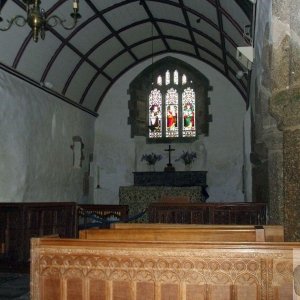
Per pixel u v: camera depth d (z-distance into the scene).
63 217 9.24
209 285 3.00
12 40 10.41
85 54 13.81
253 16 7.26
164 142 17.44
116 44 14.76
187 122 17.45
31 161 11.85
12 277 7.65
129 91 17.69
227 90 17.12
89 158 16.94
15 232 8.34
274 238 3.84
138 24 13.96
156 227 4.13
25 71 11.58
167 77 17.70
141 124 17.70
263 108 5.99
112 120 17.73
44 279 3.20
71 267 3.17
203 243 3.04
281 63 3.90
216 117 17.12
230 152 16.84
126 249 3.10
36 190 12.22
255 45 7.51
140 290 3.07
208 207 8.71
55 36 11.77
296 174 3.70
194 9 11.23
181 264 3.04
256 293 2.95
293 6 3.81
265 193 8.14
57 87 13.68
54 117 13.54
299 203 3.68
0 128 10.33
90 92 16.38
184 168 17.19
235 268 2.98
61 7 10.86
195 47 15.53
